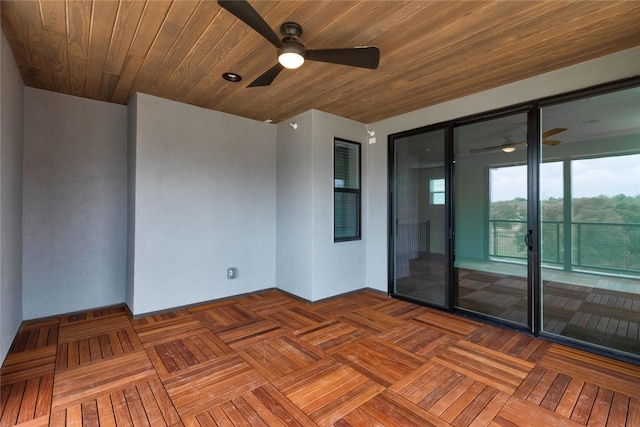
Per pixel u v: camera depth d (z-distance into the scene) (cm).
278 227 475
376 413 198
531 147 311
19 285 315
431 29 225
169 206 376
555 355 272
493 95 337
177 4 198
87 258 370
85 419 191
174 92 350
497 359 266
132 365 253
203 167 404
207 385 227
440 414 197
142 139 354
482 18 212
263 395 216
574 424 188
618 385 227
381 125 454
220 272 421
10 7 201
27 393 215
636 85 254
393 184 441
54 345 286
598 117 275
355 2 195
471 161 359
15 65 276
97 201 375
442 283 385
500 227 337
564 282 296
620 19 214
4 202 245
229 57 268
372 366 254
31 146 335
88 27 224
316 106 396
